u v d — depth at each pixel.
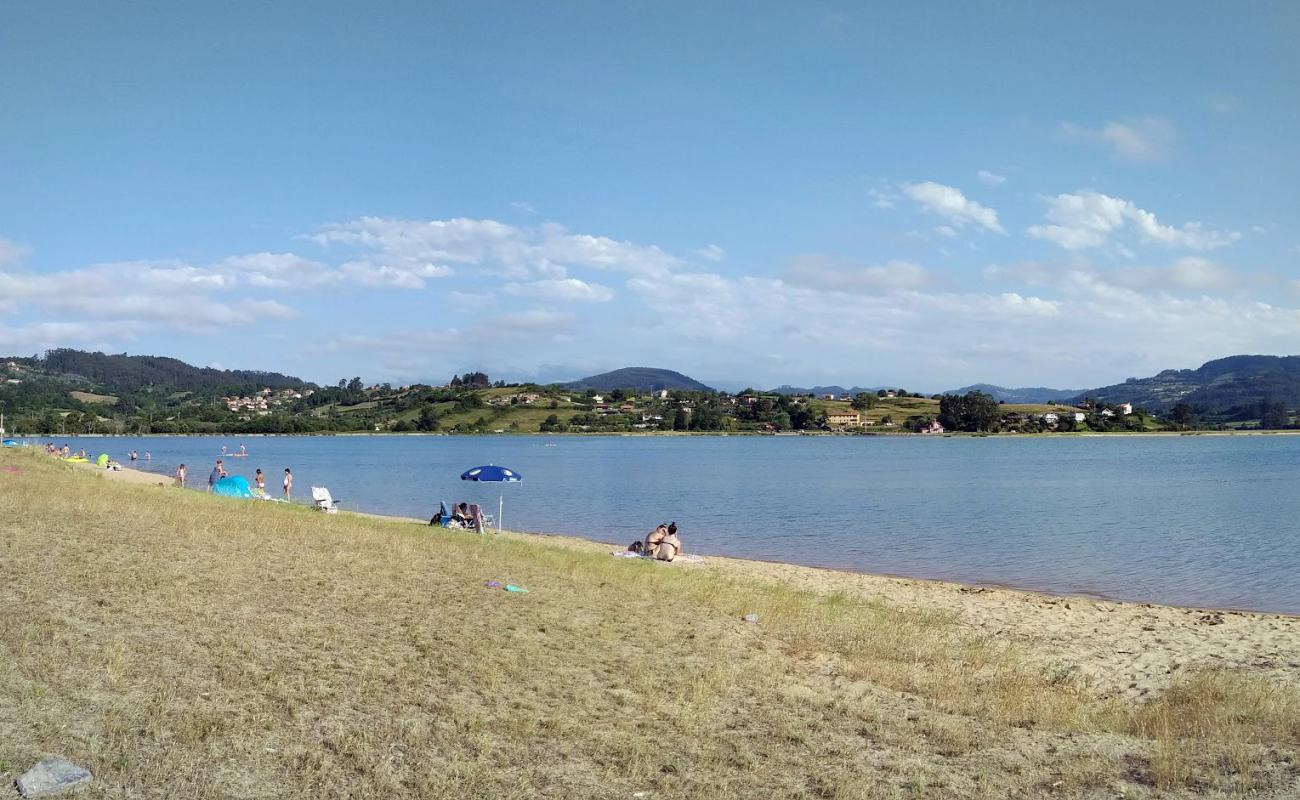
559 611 15.84
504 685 10.85
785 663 13.36
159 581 14.98
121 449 156.38
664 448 167.62
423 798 7.38
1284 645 18.14
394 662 11.43
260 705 9.23
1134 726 10.98
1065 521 46.22
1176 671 15.47
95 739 7.80
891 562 32.91
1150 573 30.28
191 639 11.56
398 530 27.78
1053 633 19.25
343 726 8.88
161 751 7.75
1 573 14.54
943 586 26.53
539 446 179.88
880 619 18.41
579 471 94.06
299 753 8.05
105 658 10.19
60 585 13.96
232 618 12.97
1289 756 9.73
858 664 13.59
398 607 14.98
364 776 7.70
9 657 9.86
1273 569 30.95
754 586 22.48
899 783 8.55
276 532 23.23
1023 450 154.75
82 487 31.84
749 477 83.44
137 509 25.14
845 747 9.55
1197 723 11.09
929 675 13.23
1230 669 15.77
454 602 15.84
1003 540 38.88
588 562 23.91
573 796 7.74
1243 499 58.31
